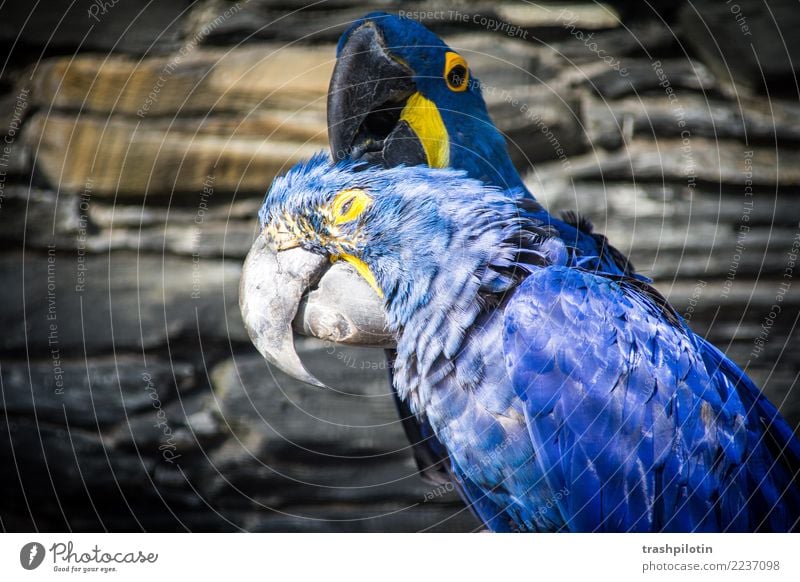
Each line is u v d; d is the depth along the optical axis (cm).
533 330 526
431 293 525
